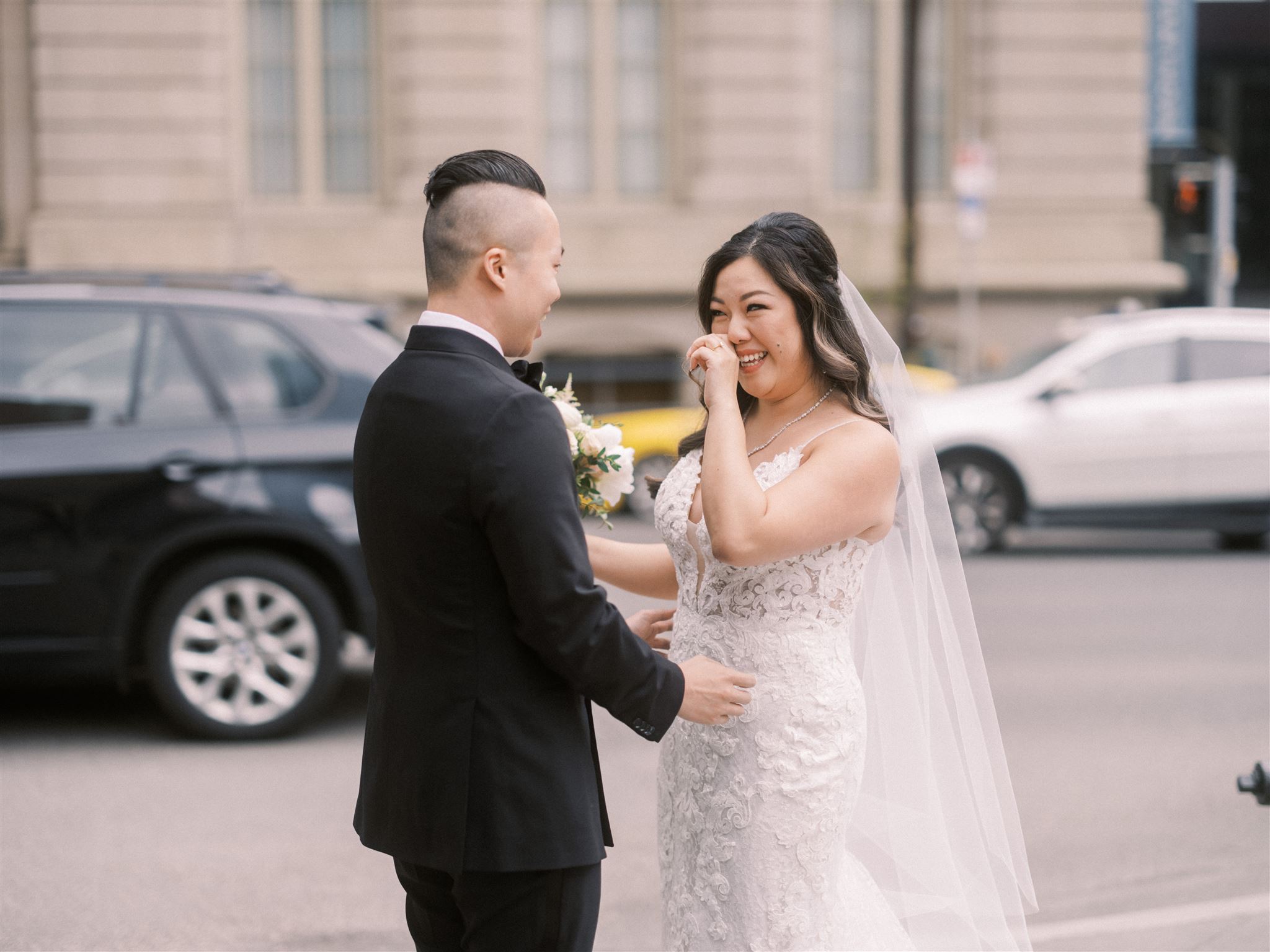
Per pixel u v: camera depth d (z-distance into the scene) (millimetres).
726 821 2730
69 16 17656
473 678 2293
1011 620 8578
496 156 2406
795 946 2721
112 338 5809
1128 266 19453
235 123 18406
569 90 19078
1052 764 5598
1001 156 19422
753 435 2883
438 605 2295
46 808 5023
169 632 5750
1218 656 7555
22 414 5664
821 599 2723
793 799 2699
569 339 18766
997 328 19312
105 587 5633
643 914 4133
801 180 19031
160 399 5793
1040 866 4480
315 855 4578
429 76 18406
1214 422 11039
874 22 19594
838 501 2623
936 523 3121
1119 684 6918
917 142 16828
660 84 19188
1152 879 4363
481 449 2236
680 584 2904
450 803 2289
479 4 18406
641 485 13500
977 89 19469
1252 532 11328
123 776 5418
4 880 4336
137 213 17922
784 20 18844
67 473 5598
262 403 5887
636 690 2299
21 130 17844
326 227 18359
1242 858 4531
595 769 2430
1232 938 3893
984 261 19266
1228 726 6156
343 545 5816
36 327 5766
